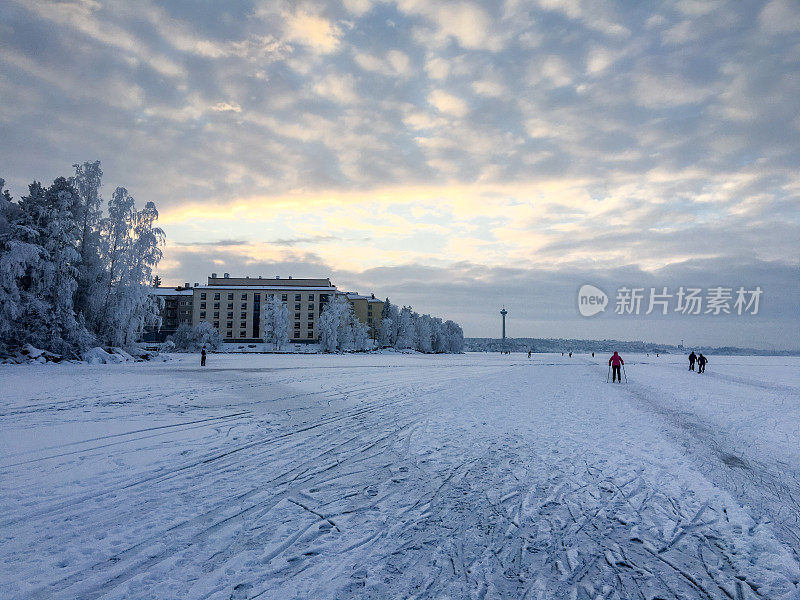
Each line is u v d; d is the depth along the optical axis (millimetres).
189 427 10445
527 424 12023
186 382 20656
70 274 37406
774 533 5109
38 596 3588
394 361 54812
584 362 64438
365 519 5375
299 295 116312
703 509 5867
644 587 3943
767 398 18812
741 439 10359
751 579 4102
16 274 33656
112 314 42438
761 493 6531
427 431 10930
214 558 4309
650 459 8383
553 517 5547
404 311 129000
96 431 9664
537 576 4098
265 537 4809
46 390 16172
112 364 36312
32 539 4617
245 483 6656
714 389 22812
